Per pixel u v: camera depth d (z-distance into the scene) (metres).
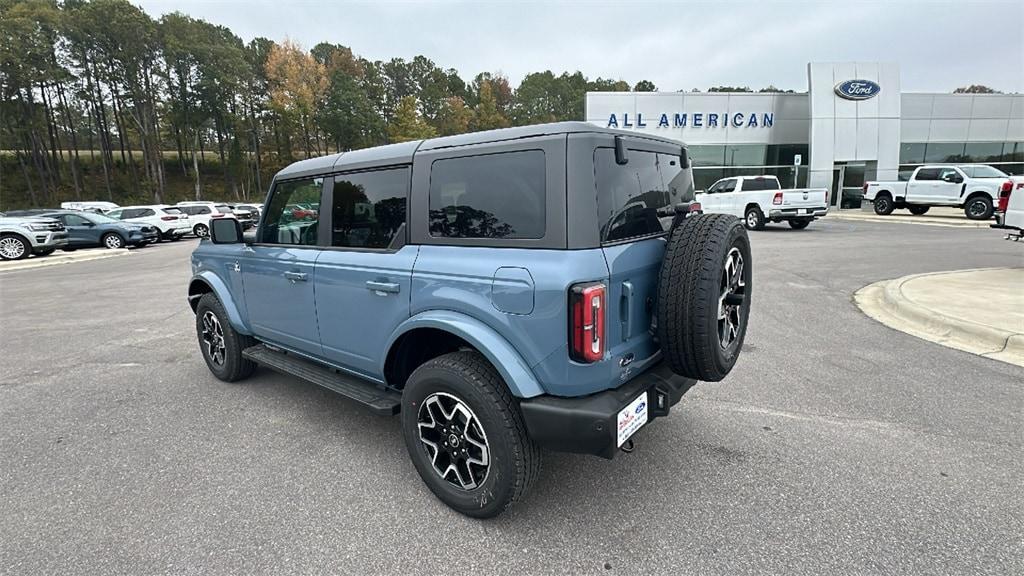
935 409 3.60
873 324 5.81
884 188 21.23
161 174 55.00
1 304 8.43
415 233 2.65
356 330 3.02
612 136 2.34
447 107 76.12
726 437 3.26
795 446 3.12
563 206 2.13
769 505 2.54
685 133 26.41
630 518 2.47
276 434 3.48
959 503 2.52
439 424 2.60
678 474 2.84
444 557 2.23
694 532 2.35
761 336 5.42
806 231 16.12
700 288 2.26
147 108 52.44
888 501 2.55
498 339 2.29
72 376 4.71
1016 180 8.00
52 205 51.62
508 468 2.31
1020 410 3.55
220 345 4.48
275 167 62.62
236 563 2.21
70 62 49.59
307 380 3.41
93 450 3.28
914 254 10.73
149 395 4.22
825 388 4.02
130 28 47.59
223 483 2.86
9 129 48.12
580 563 2.17
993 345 4.86
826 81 25.30
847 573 2.06
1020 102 26.50
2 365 5.07
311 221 3.32
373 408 2.88
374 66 80.62
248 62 60.72
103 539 2.38
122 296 8.88
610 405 2.20
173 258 15.20
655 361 2.69
